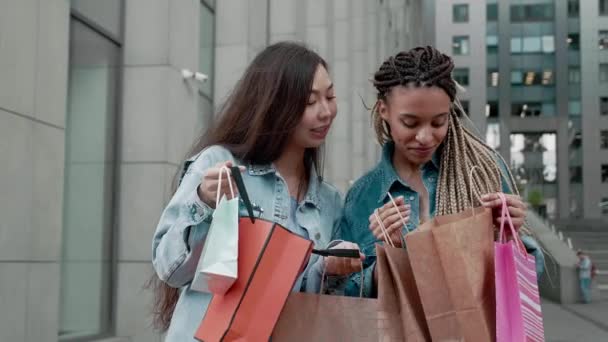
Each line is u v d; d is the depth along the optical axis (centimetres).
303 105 212
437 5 6688
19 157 442
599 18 6669
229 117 220
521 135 6688
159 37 661
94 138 623
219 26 935
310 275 215
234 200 173
